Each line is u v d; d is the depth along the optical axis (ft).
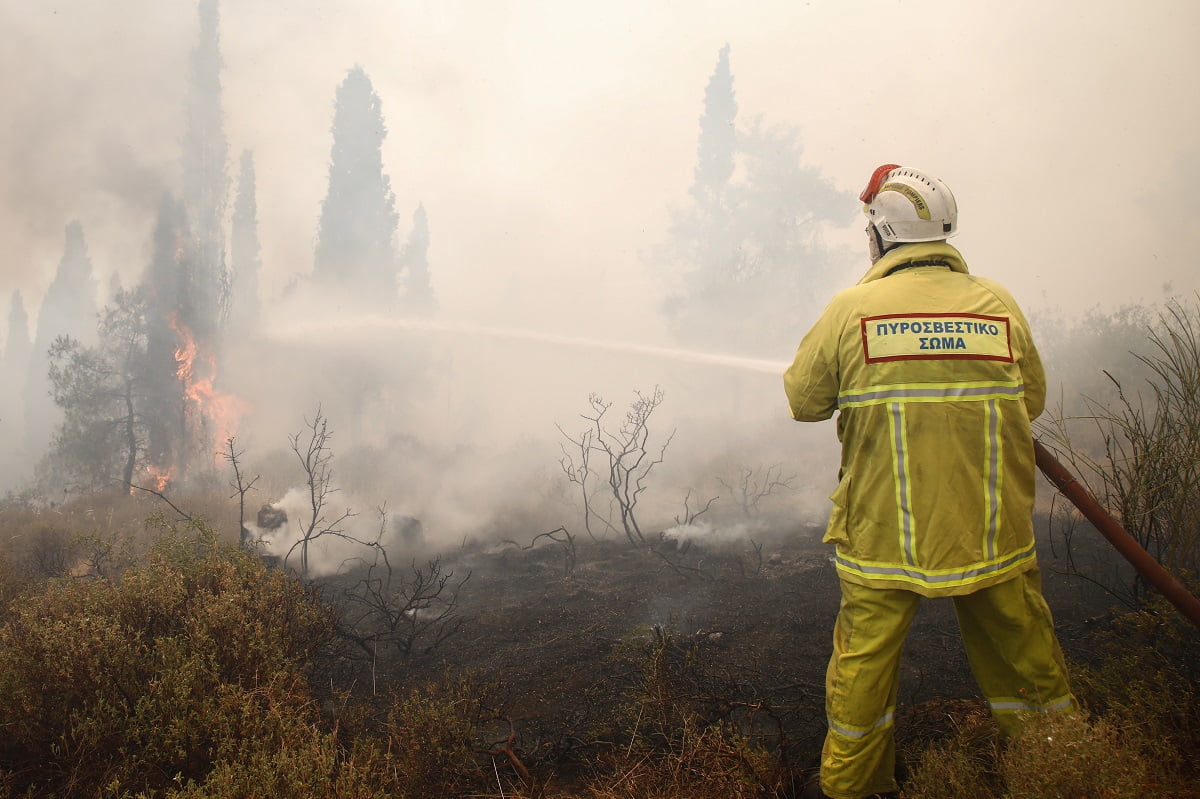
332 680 12.39
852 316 6.94
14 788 8.32
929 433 6.50
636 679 11.63
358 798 7.49
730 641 13.37
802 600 15.44
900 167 7.48
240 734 8.32
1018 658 6.74
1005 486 6.54
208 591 10.93
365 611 16.47
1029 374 7.07
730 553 19.75
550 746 9.76
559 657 13.23
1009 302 6.98
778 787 7.55
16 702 8.57
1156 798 5.85
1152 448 10.63
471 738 9.32
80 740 8.47
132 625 10.38
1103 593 13.39
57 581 12.50
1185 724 7.26
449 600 17.24
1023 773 5.87
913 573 6.47
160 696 8.54
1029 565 6.70
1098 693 8.25
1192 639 8.79
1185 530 10.05
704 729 8.47
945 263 7.08
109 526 24.98
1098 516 7.02
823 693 10.77
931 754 6.89
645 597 16.52
